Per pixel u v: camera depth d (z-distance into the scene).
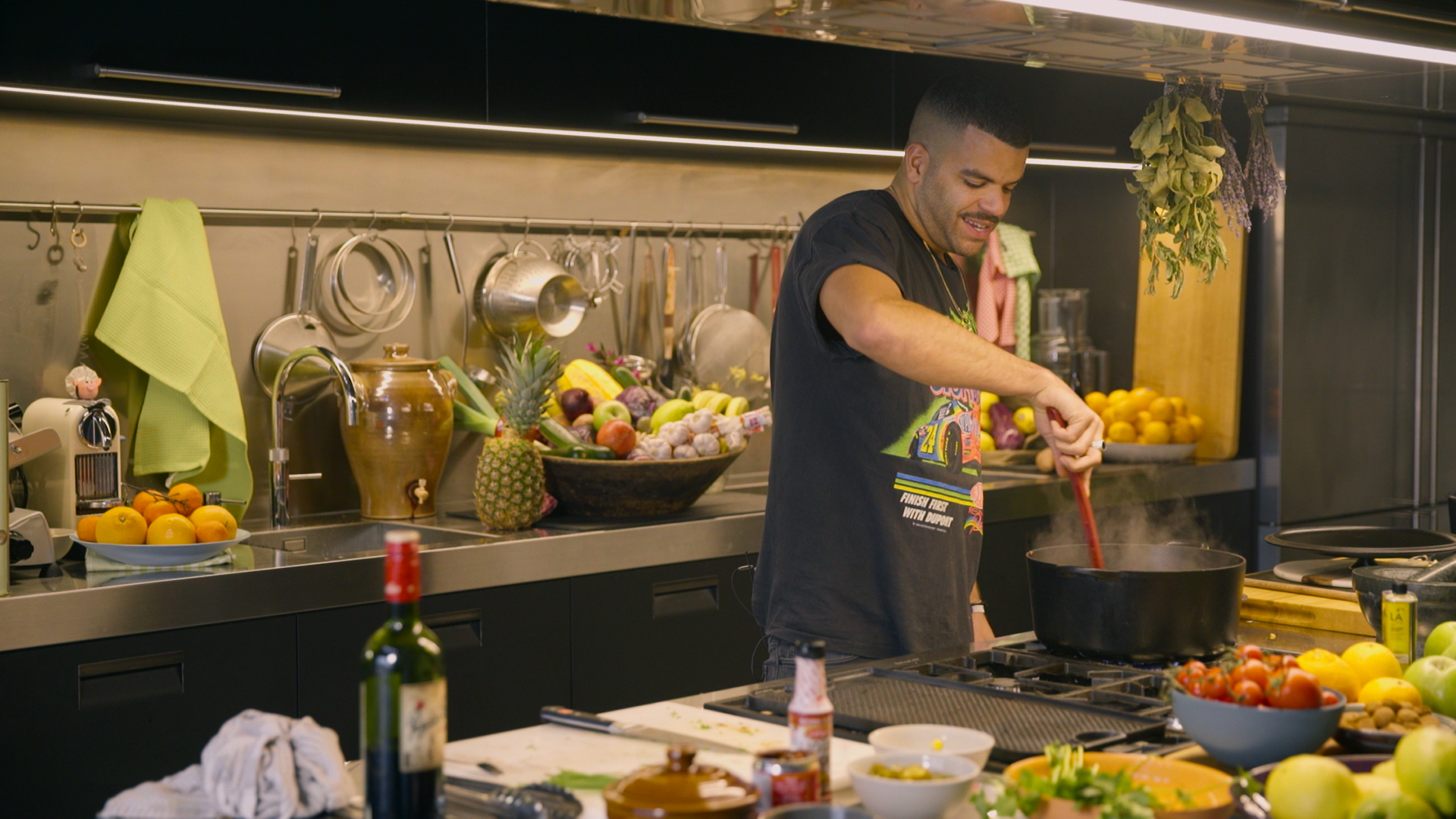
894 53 3.50
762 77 3.27
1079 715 1.43
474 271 3.35
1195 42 1.89
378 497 3.09
